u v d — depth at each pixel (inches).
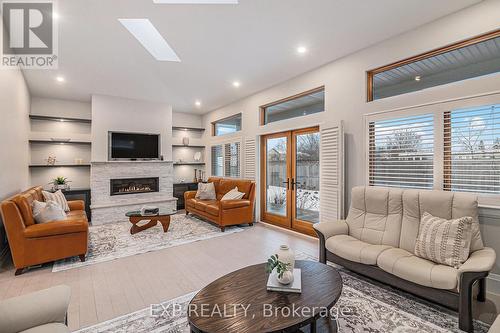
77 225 128.3
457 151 105.0
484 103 97.0
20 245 115.9
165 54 146.3
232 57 149.1
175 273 116.0
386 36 124.8
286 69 167.6
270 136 213.3
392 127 126.7
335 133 147.2
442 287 77.7
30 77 178.5
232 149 254.5
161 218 183.8
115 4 99.2
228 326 54.7
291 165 193.2
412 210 107.4
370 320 79.0
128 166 239.6
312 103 176.7
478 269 71.1
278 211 206.7
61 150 230.5
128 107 239.9
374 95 138.0
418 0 97.3
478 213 97.8
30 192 144.3
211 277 111.9
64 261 130.8
